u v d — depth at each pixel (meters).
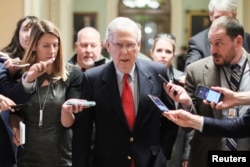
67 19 8.33
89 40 3.36
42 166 2.44
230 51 2.17
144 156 2.20
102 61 3.41
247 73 2.24
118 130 2.21
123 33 2.12
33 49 2.46
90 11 9.97
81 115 2.25
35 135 2.45
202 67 2.34
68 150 2.51
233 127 2.04
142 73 2.28
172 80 2.54
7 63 2.46
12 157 2.46
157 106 2.11
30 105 2.44
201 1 9.84
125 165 2.20
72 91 2.51
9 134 2.45
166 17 10.04
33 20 2.79
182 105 2.22
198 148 2.35
